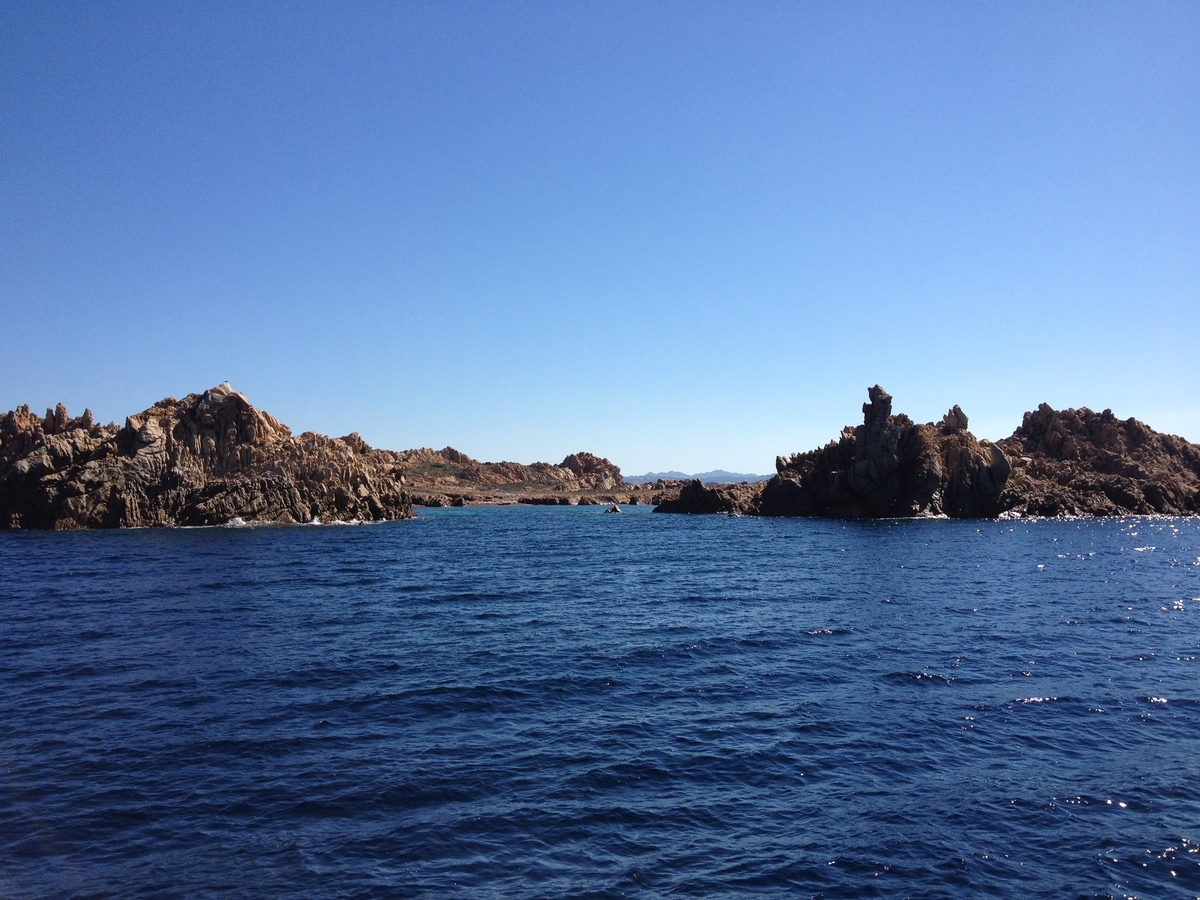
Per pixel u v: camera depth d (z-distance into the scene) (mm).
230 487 107125
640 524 129500
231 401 112000
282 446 116625
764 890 13570
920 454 127188
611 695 24922
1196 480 150875
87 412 114562
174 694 24656
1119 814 16516
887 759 19578
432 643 32500
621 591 48719
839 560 67312
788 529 107000
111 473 102000
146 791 17328
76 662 28844
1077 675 27453
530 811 16547
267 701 23922
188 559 66188
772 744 20562
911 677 27125
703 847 15102
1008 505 133375
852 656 30250
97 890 13312
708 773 18656
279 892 13297
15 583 50938
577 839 15367
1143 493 142875
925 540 88312
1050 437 157750
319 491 115562
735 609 41500
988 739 21000
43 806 16562
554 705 23844
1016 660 29641
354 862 14344
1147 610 41406
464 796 17234
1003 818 16344
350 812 16391
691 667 28531
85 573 56281
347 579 53969
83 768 18609
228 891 13320
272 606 41938
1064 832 15742
